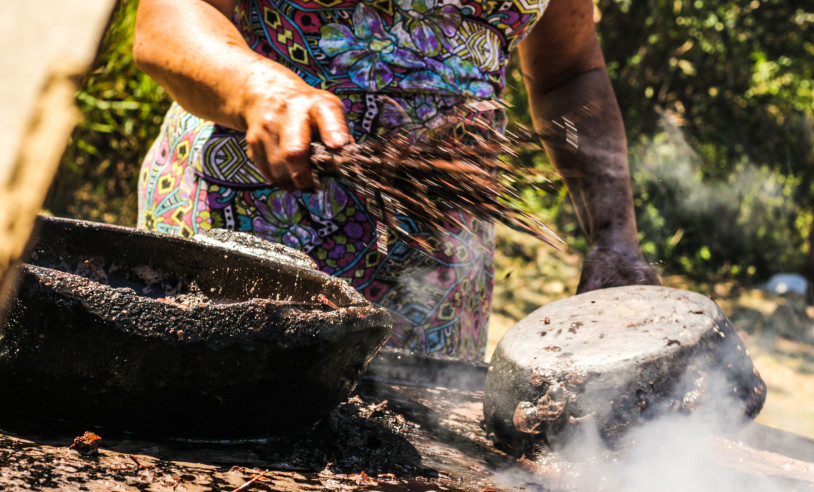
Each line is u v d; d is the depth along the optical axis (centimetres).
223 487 76
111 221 420
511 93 545
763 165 845
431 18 139
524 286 622
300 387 87
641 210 798
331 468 88
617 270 146
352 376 96
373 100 137
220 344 81
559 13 159
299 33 136
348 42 136
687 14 759
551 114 169
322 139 93
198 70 105
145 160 162
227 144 141
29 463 72
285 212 141
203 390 83
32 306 78
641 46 778
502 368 111
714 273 834
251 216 142
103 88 362
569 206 720
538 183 104
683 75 816
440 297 150
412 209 96
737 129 843
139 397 82
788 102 828
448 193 97
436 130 115
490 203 98
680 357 104
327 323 86
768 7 802
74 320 78
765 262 846
